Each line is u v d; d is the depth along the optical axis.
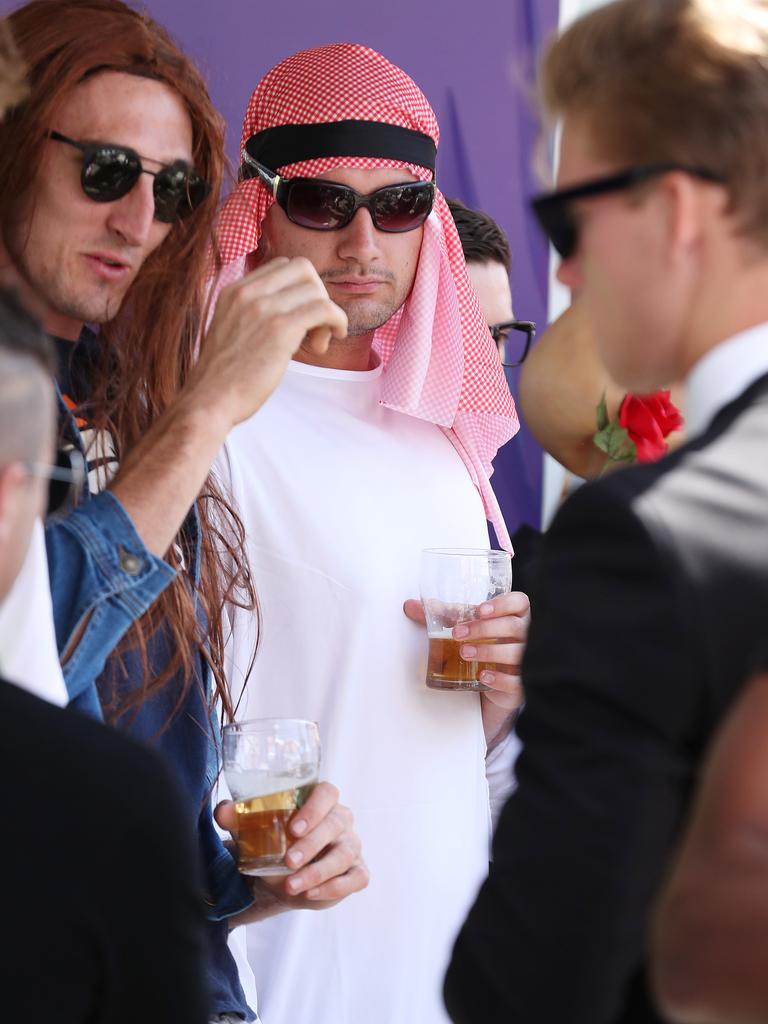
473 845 5.21
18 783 2.27
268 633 5.07
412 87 5.30
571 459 6.12
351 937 4.97
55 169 4.17
